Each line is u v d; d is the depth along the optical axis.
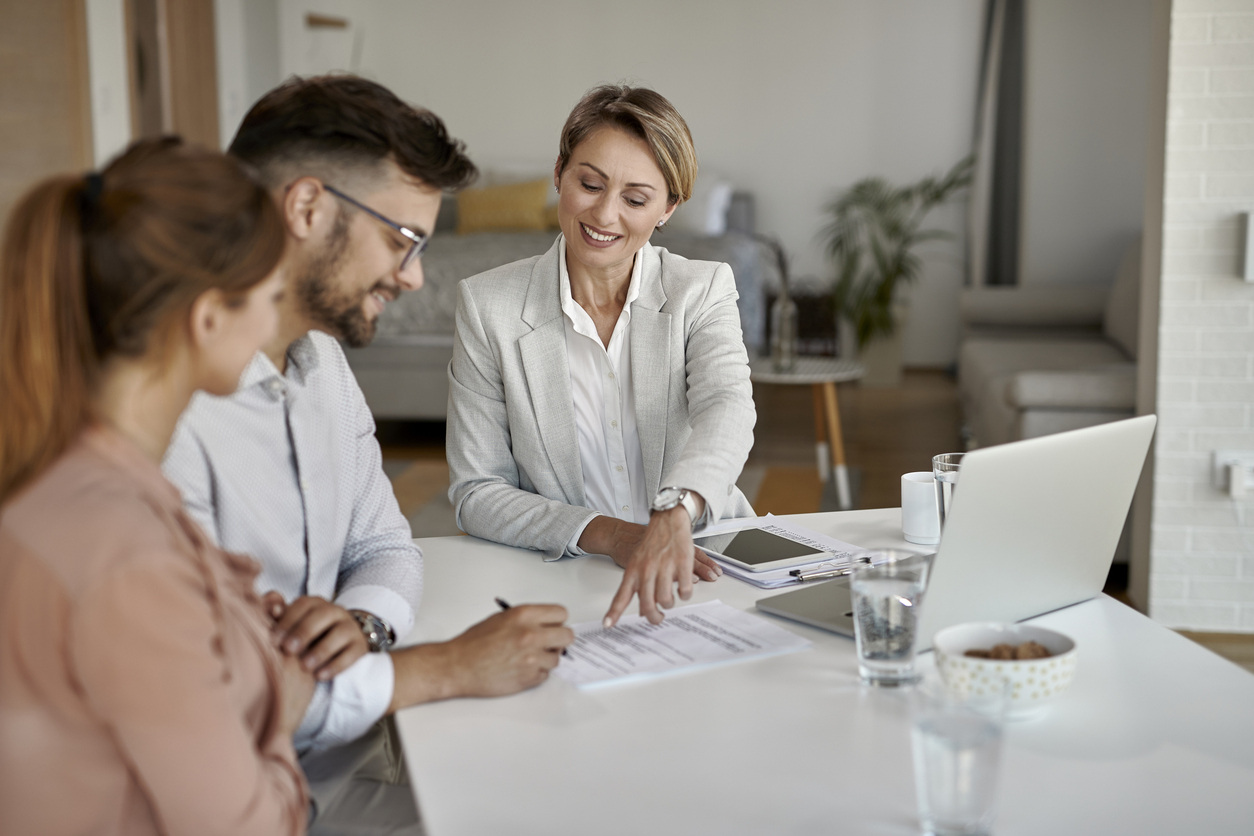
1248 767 0.88
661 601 1.23
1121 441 1.18
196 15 5.85
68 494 0.73
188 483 1.13
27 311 0.73
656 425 1.68
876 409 5.88
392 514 1.37
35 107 4.43
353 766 1.20
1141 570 2.99
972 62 6.75
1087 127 5.78
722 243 5.75
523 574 1.41
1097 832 0.79
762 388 6.59
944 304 7.00
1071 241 5.88
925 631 1.07
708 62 7.01
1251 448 2.77
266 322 0.82
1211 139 2.68
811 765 0.89
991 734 0.75
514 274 1.68
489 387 1.67
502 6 7.12
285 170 1.04
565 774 0.88
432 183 1.08
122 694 0.71
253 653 0.84
